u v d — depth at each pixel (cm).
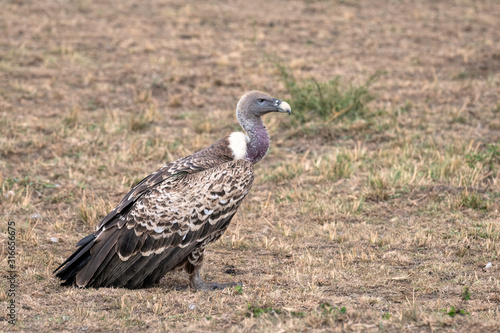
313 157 1522
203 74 2109
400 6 3064
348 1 3103
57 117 1734
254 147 977
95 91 1961
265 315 780
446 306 816
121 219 855
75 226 1140
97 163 1429
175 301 834
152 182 879
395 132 1631
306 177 1375
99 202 1221
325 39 2548
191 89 2006
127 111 1825
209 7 2952
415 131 1638
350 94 1761
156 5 2970
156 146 1530
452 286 890
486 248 1024
